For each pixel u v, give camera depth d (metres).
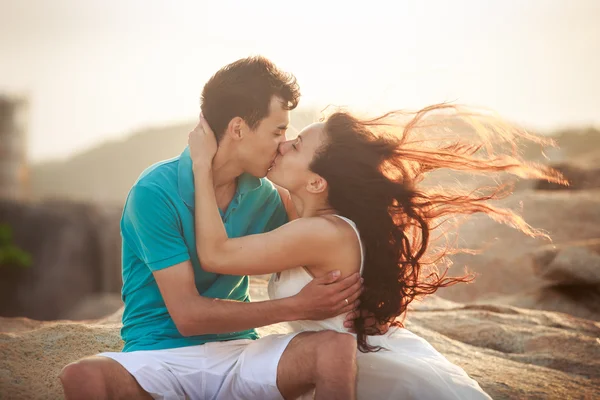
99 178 74.62
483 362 5.41
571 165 12.62
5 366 4.25
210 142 3.75
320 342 3.47
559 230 9.91
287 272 3.79
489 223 10.07
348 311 3.70
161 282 3.63
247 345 3.75
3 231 30.03
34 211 31.73
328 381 3.37
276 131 3.79
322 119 4.02
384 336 3.90
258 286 6.42
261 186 4.05
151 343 3.71
